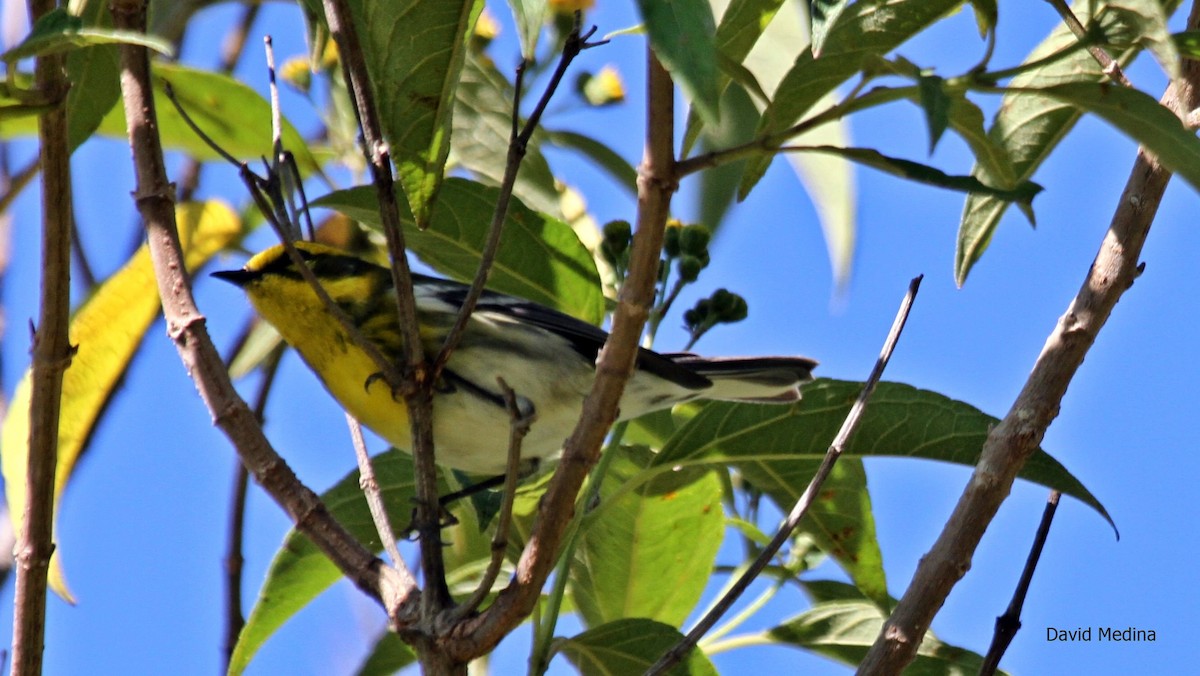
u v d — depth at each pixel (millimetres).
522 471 8297
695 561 8758
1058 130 7918
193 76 8914
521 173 9344
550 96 5203
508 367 8016
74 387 8586
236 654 8031
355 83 5527
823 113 4480
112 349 8672
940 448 7387
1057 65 7883
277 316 8273
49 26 4789
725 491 9539
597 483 7293
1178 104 6574
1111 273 6148
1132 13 4645
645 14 3699
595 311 8156
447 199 7785
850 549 8047
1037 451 6633
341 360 8094
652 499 8656
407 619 5656
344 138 10070
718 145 10398
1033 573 6395
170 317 6207
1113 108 4793
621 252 8172
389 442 8320
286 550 7945
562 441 8250
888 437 7434
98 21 7242
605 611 8859
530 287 8117
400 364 8016
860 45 5980
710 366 8547
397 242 5590
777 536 5820
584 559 8852
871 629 8367
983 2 4676
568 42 5152
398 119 5664
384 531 6332
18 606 6078
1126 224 6188
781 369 8586
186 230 9867
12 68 5781
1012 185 5961
